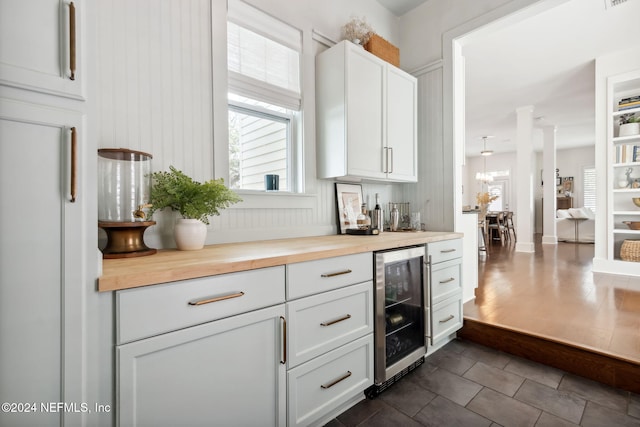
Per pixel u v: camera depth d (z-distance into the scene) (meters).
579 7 2.93
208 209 1.51
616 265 3.87
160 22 1.52
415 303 2.00
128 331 0.86
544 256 5.46
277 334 1.22
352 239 1.92
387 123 2.35
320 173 2.23
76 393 0.80
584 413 1.50
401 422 1.46
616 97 4.02
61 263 0.78
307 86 2.18
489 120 6.71
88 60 0.84
